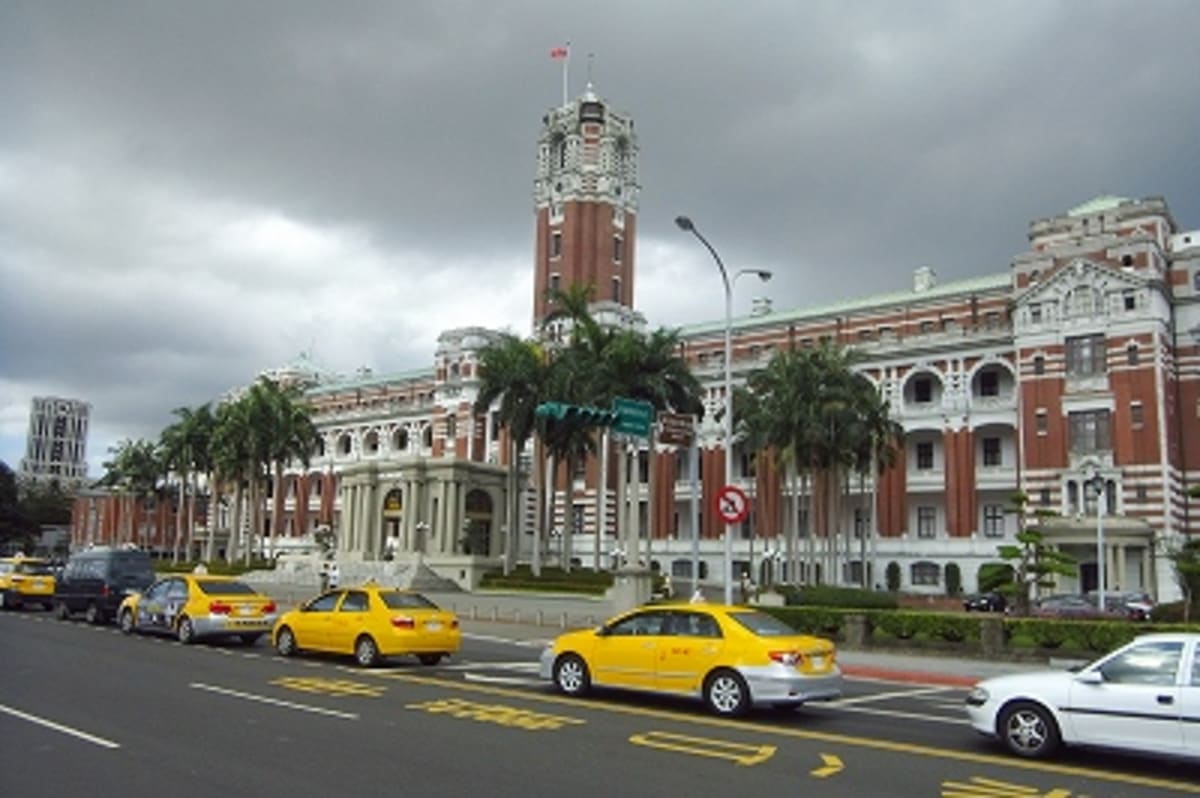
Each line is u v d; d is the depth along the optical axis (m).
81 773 12.02
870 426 60.06
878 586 73.50
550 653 20.38
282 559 77.00
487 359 61.78
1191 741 13.30
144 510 138.12
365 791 11.39
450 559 62.88
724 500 30.69
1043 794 12.27
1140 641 14.38
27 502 158.12
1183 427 64.56
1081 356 65.62
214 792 11.23
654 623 19.12
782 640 17.77
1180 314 66.19
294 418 86.62
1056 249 68.94
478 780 12.05
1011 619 31.03
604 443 83.69
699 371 85.75
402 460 71.44
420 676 22.67
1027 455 66.44
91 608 36.84
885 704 20.86
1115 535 58.69
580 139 101.38
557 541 89.31
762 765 13.51
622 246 101.94
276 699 18.30
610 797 11.41
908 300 79.81
